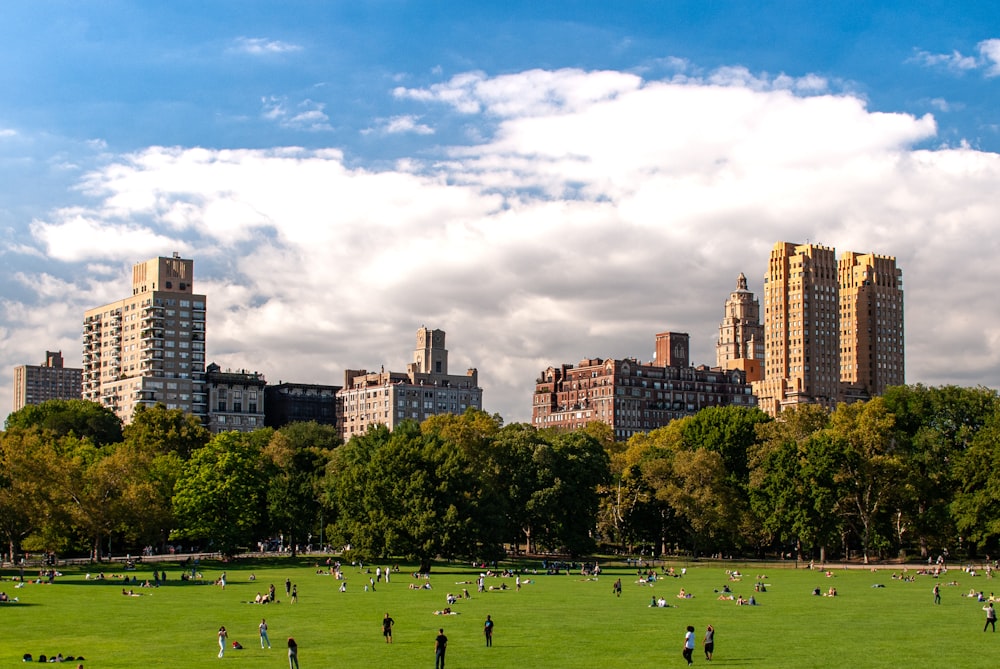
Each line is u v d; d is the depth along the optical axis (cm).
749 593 17675
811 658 11006
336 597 16412
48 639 11831
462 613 14500
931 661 10844
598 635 12444
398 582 19162
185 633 12338
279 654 10969
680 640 12119
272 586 15725
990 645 11888
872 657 11062
